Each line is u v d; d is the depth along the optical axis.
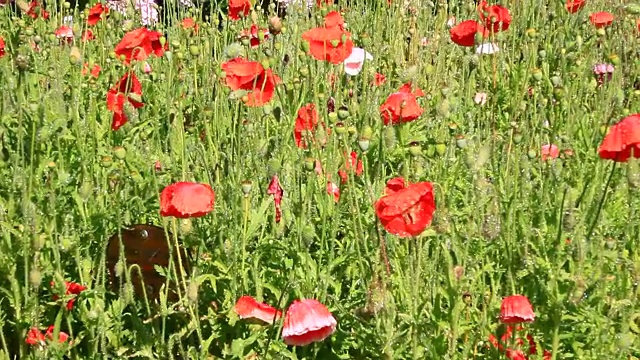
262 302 1.61
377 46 2.58
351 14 3.14
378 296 1.46
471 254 1.71
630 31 2.83
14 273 1.59
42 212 1.72
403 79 2.41
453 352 1.49
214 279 1.62
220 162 1.95
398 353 1.49
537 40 2.69
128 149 1.98
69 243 1.56
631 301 1.60
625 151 1.56
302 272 1.64
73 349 1.62
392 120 1.75
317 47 1.90
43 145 1.97
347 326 1.63
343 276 1.76
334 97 2.21
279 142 2.04
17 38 2.54
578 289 1.51
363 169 1.85
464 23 2.35
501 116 2.43
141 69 2.32
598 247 1.67
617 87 2.35
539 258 1.62
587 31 3.01
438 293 1.53
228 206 1.80
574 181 1.98
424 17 3.08
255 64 1.84
